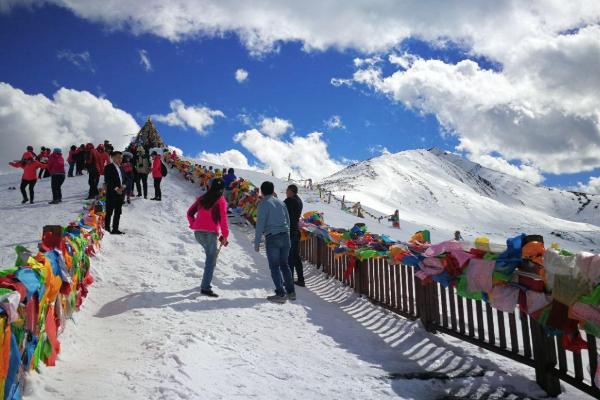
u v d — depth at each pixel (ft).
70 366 12.84
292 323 19.72
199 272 26.27
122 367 12.86
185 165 81.87
